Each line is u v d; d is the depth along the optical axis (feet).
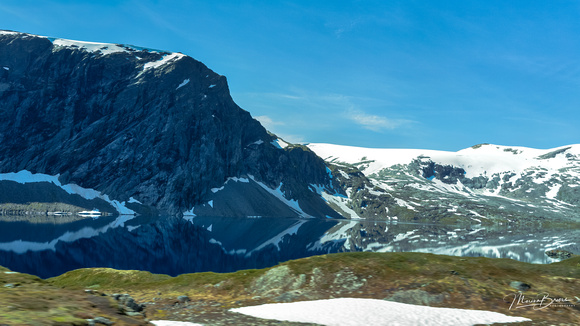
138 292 116.47
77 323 45.83
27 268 318.04
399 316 75.25
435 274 103.50
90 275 156.87
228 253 490.49
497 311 81.97
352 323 70.85
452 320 73.36
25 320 41.24
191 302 96.22
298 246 604.08
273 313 78.89
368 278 103.40
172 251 477.77
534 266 111.24
